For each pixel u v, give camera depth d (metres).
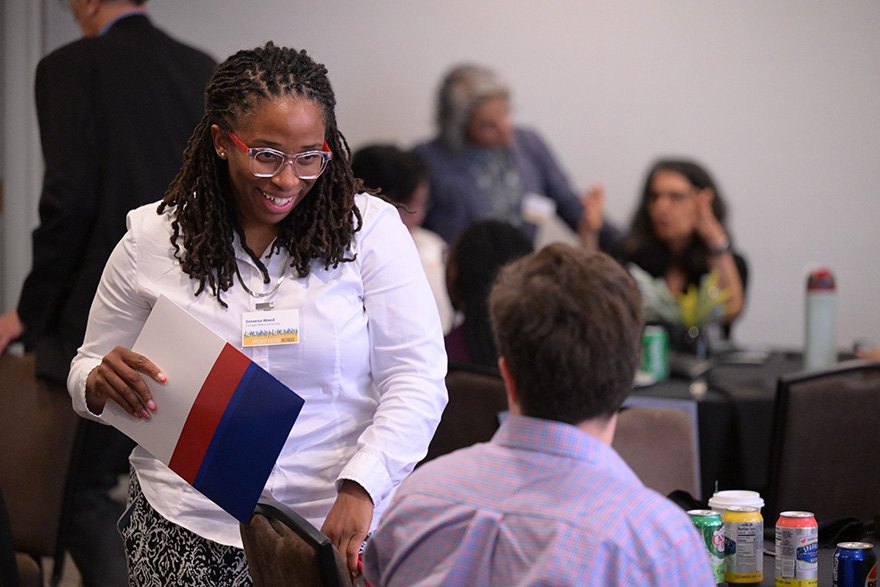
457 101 9.26
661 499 1.80
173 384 2.52
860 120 9.47
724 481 5.14
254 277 2.62
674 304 6.20
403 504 1.93
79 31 8.42
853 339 9.62
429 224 9.26
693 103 9.50
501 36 9.39
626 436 3.98
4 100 8.24
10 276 8.30
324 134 2.49
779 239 9.59
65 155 4.38
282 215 2.51
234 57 2.49
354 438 2.70
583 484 1.80
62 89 4.41
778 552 2.56
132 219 2.67
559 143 9.52
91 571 4.80
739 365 6.16
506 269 1.96
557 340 1.79
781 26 9.41
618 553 1.72
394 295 2.65
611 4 9.41
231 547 2.63
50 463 4.15
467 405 4.32
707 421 5.11
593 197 9.33
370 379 2.72
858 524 2.97
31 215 8.31
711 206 7.54
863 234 9.55
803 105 9.48
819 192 9.54
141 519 2.73
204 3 9.16
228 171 2.59
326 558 2.12
